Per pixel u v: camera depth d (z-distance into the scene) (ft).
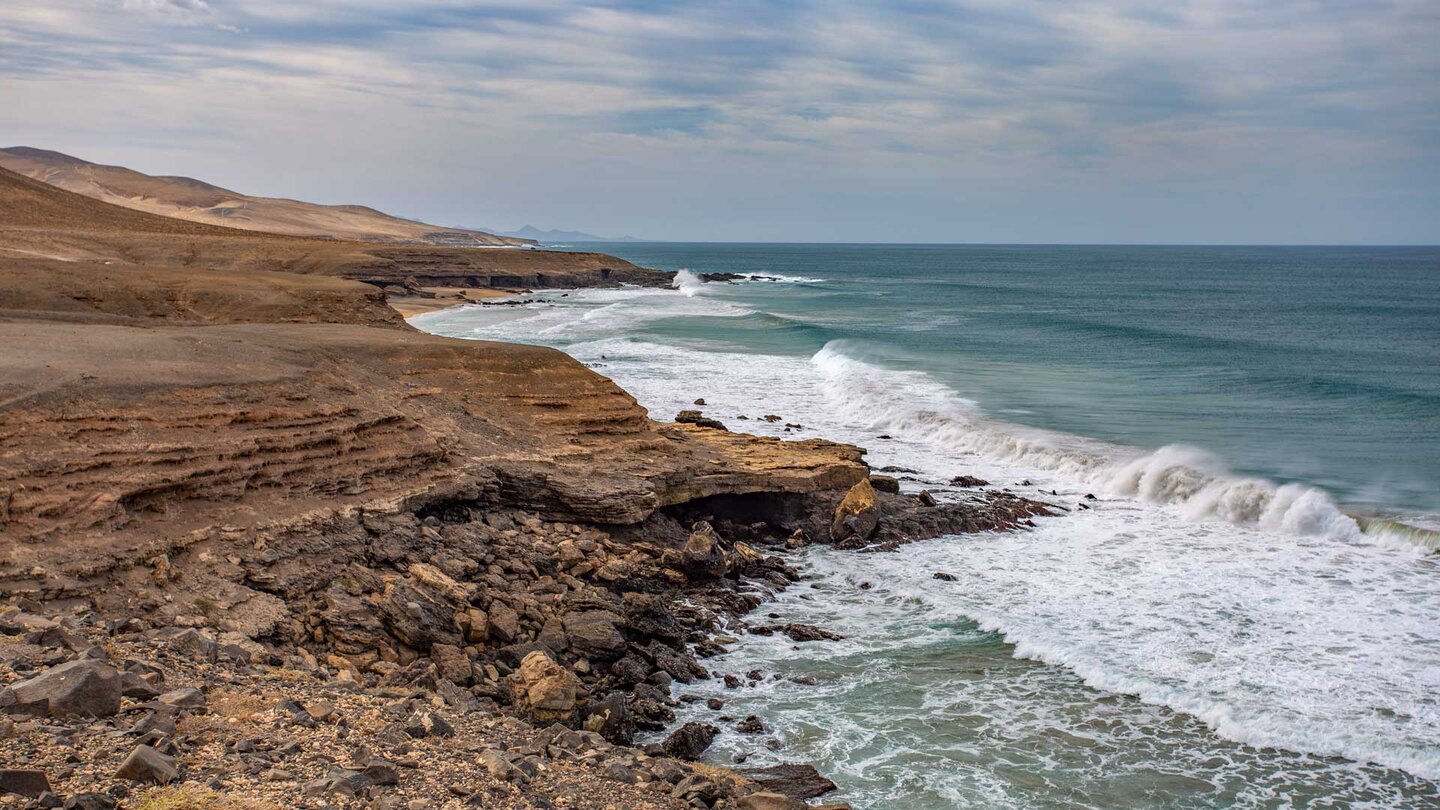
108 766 31.76
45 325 86.74
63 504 54.29
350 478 69.87
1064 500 100.53
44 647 41.01
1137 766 51.21
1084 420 131.34
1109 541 86.99
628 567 73.82
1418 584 74.90
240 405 68.74
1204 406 141.90
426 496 73.67
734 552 80.89
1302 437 121.70
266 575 58.03
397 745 38.11
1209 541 86.58
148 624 50.26
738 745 52.90
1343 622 67.97
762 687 60.08
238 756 34.53
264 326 108.06
